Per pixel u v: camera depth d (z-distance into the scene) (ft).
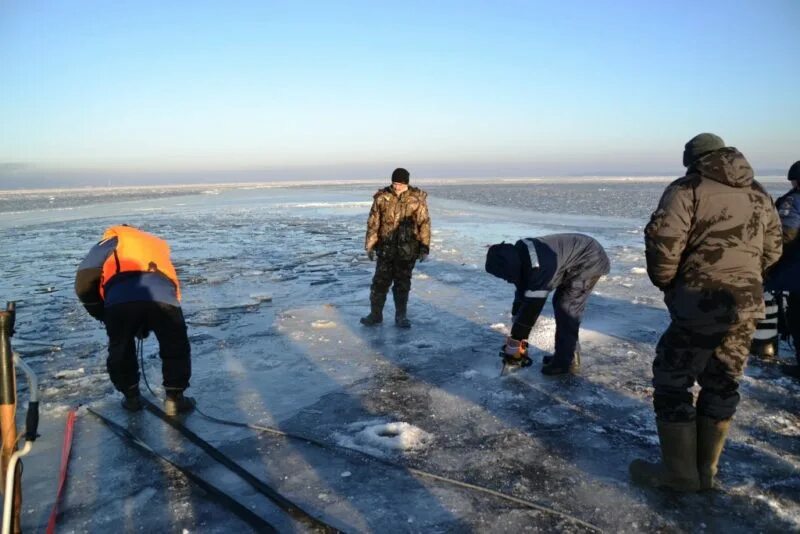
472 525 9.36
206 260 38.60
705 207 9.76
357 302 25.75
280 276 32.37
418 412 13.85
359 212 86.17
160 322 13.48
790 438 12.32
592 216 73.26
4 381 7.13
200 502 10.06
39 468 11.28
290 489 10.48
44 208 113.60
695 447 10.22
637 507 9.82
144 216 83.25
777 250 10.53
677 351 10.10
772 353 17.42
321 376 16.43
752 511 9.70
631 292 27.20
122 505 9.98
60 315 23.94
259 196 156.66
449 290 28.17
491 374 16.51
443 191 165.37
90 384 15.87
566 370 16.15
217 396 15.03
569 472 11.01
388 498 10.15
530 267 15.21
